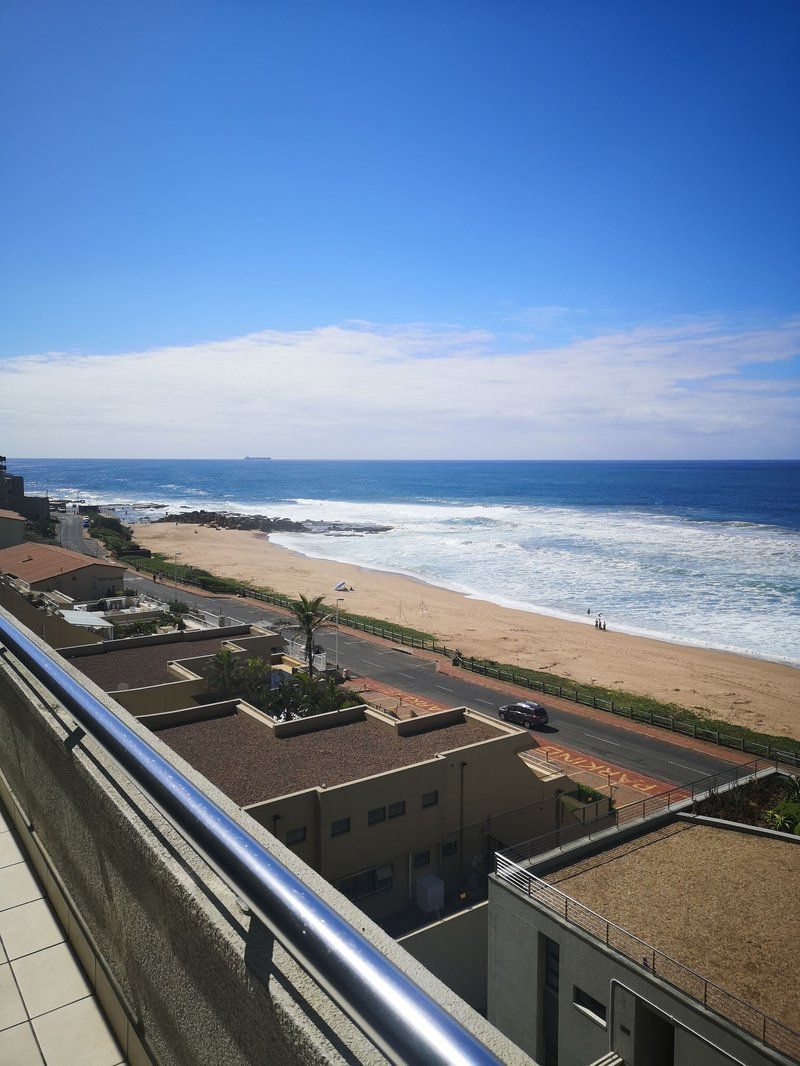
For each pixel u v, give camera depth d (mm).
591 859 17078
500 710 46875
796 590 86812
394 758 26672
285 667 39656
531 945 15273
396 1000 1785
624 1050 13203
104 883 3531
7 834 5215
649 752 42344
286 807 22688
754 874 16219
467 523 164375
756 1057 11164
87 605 51000
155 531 147625
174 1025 2826
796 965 13102
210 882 2621
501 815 27875
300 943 2127
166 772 3088
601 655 62656
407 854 25375
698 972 12984
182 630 43344
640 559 109688
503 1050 1721
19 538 72812
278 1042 2084
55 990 3719
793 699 52281
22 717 5035
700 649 64688
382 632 67562
